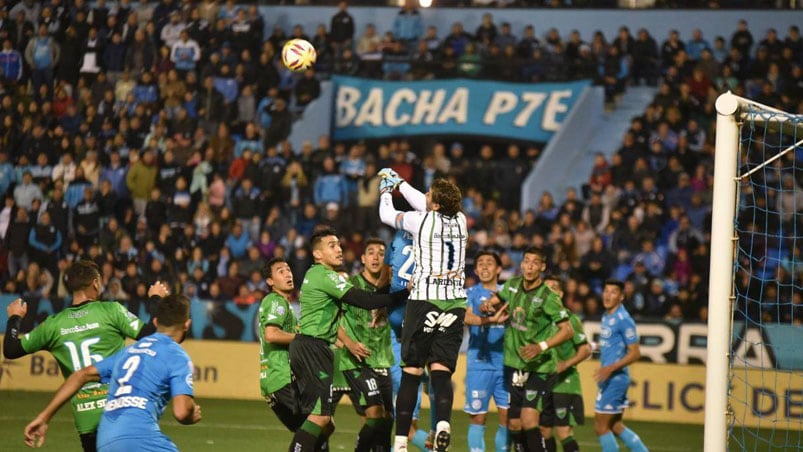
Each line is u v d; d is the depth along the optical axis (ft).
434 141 229.45
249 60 228.43
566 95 224.94
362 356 96.07
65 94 231.09
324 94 231.91
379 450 98.48
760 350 161.68
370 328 98.27
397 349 109.29
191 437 137.39
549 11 235.20
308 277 92.48
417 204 92.43
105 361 75.72
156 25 234.58
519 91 226.58
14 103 231.50
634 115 222.28
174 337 73.56
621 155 207.41
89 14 236.22
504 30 230.48
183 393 70.49
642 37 223.10
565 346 109.09
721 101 84.58
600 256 192.44
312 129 231.30
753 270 194.18
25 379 184.34
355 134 231.30
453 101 228.63
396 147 216.54
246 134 222.89
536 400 105.09
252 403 175.01
